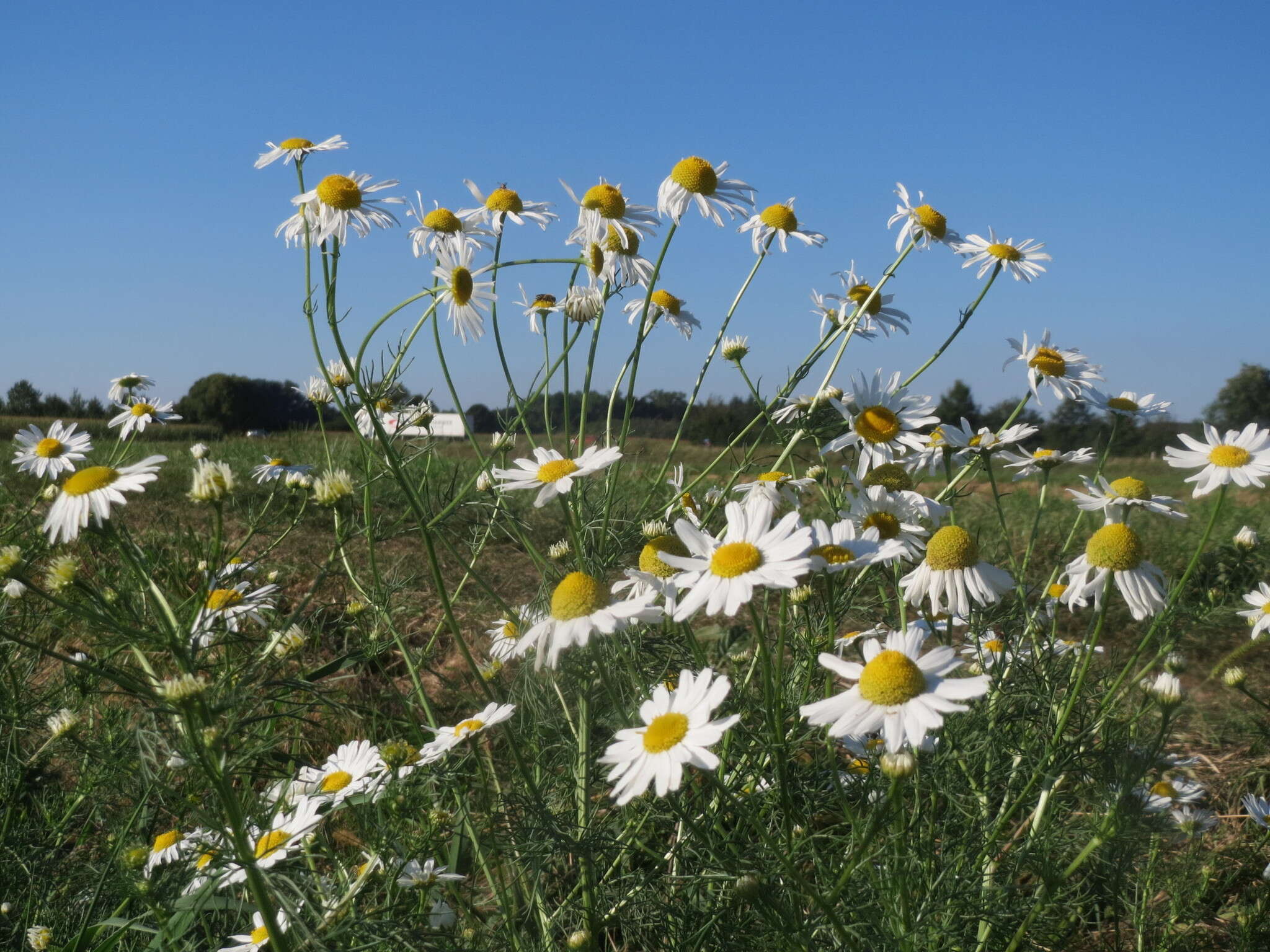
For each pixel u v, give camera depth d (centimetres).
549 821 37
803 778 39
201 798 39
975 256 51
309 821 36
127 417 67
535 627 34
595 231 48
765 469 55
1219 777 51
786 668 44
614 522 48
